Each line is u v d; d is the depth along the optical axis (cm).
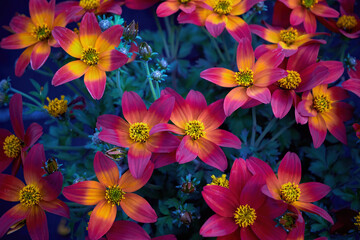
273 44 32
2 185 28
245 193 27
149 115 28
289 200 28
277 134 32
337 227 31
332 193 32
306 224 31
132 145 28
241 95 29
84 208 31
